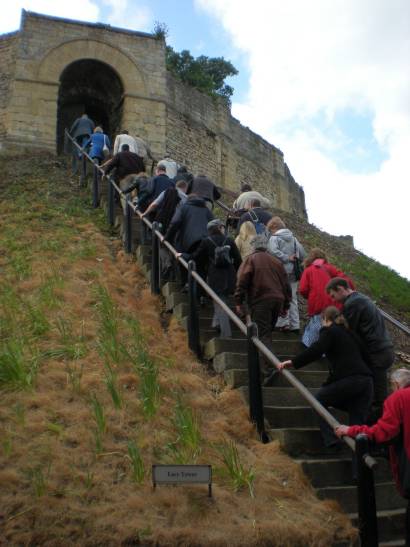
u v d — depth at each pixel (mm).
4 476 3857
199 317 7242
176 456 4363
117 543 3578
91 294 7062
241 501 4102
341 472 4809
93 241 9266
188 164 20703
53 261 7984
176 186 9070
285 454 4844
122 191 9789
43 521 3613
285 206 26156
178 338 6512
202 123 22000
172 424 4746
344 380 4844
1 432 4301
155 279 7730
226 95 31219
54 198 11539
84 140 15148
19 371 4949
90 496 3867
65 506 3732
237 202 9289
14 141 17297
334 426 4078
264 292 5949
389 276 13234
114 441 4457
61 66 18578
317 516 4195
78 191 12305
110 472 4121
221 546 3699
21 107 17703
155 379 5156
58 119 20609
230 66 31453
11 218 9984
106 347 5594
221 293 6602
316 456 5023
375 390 5414
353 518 4395
